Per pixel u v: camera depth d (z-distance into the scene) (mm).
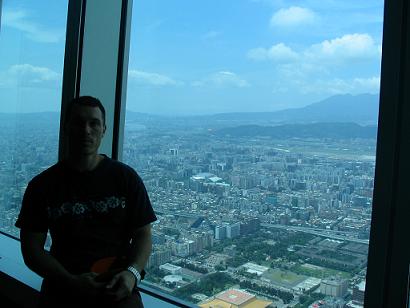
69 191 1643
